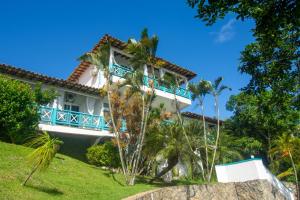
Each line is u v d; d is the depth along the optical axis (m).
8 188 9.84
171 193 12.39
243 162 15.39
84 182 13.88
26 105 15.82
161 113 19.98
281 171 24.22
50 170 13.97
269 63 10.18
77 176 14.60
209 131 24.95
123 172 17.80
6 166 11.87
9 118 14.94
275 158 25.56
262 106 12.19
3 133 15.38
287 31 9.17
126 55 26.05
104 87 19.34
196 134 21.62
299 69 10.45
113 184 15.20
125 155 18.42
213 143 23.27
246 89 10.59
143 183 17.22
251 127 28.44
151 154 18.78
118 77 23.59
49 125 19.45
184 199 12.59
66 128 20.16
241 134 29.22
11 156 13.24
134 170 16.50
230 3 7.56
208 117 30.23
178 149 18.31
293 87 10.86
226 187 14.09
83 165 17.39
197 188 13.20
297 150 18.23
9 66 18.48
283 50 9.90
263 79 10.27
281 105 11.86
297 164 18.88
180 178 21.28
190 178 20.58
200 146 21.28
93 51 24.78
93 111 22.77
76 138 22.34
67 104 23.06
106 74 18.34
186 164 19.58
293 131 24.84
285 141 18.56
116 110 18.33
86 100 23.20
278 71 10.00
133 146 18.34
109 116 18.58
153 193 11.94
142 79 18.44
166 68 28.31
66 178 13.66
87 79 27.16
